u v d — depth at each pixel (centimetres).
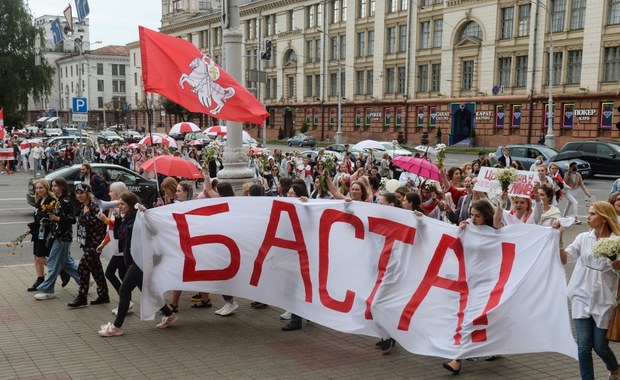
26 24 4984
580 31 4197
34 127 8725
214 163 2308
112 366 618
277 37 7075
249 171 1213
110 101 10412
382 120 5866
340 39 6319
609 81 4062
